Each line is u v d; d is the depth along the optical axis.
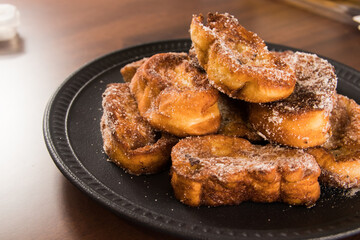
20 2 0.64
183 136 0.37
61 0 0.66
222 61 0.36
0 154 0.40
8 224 0.35
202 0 0.67
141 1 0.66
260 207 0.35
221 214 0.34
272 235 0.32
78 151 0.38
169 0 0.67
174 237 0.33
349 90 0.46
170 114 0.37
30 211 0.35
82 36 0.58
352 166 0.36
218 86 0.36
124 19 0.62
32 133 0.43
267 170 0.33
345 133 0.39
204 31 0.37
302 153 0.36
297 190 0.34
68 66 0.52
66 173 0.35
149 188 0.36
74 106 0.43
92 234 0.34
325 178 0.37
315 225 0.33
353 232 0.32
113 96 0.40
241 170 0.34
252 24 0.61
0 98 0.47
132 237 0.34
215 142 0.36
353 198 0.36
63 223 0.35
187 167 0.34
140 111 0.39
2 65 0.52
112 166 0.37
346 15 0.63
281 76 0.36
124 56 0.49
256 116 0.38
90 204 0.36
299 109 0.36
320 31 0.60
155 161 0.37
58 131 0.39
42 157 0.40
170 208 0.34
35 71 0.51
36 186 0.37
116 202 0.33
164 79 0.38
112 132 0.37
